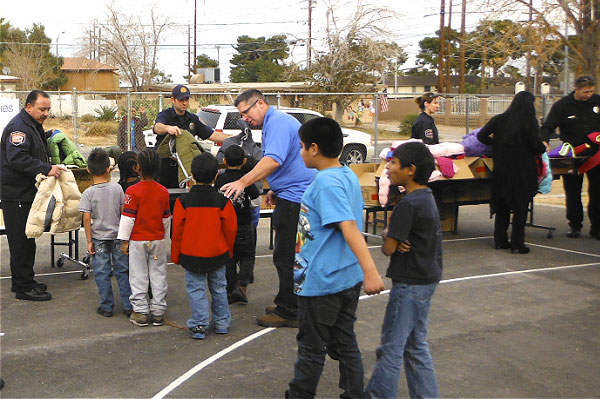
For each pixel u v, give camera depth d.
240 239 6.09
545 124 8.96
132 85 48.34
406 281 3.55
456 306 6.03
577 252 8.30
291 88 38.03
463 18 36.81
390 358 3.58
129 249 5.46
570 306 6.05
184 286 6.80
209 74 49.78
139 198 5.36
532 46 15.09
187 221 5.10
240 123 6.97
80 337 5.20
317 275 3.58
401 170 3.62
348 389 3.76
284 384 4.31
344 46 35.94
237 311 5.97
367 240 9.00
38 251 8.27
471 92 58.09
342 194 3.51
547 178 8.31
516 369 4.56
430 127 8.94
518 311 5.89
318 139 3.69
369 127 37.81
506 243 8.49
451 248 8.52
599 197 8.99
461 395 4.14
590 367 4.61
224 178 5.99
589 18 13.33
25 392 4.15
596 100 8.86
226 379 4.38
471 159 8.77
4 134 5.97
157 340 5.16
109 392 4.16
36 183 6.01
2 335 5.22
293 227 5.22
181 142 7.07
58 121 28.72
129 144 15.23
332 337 3.85
